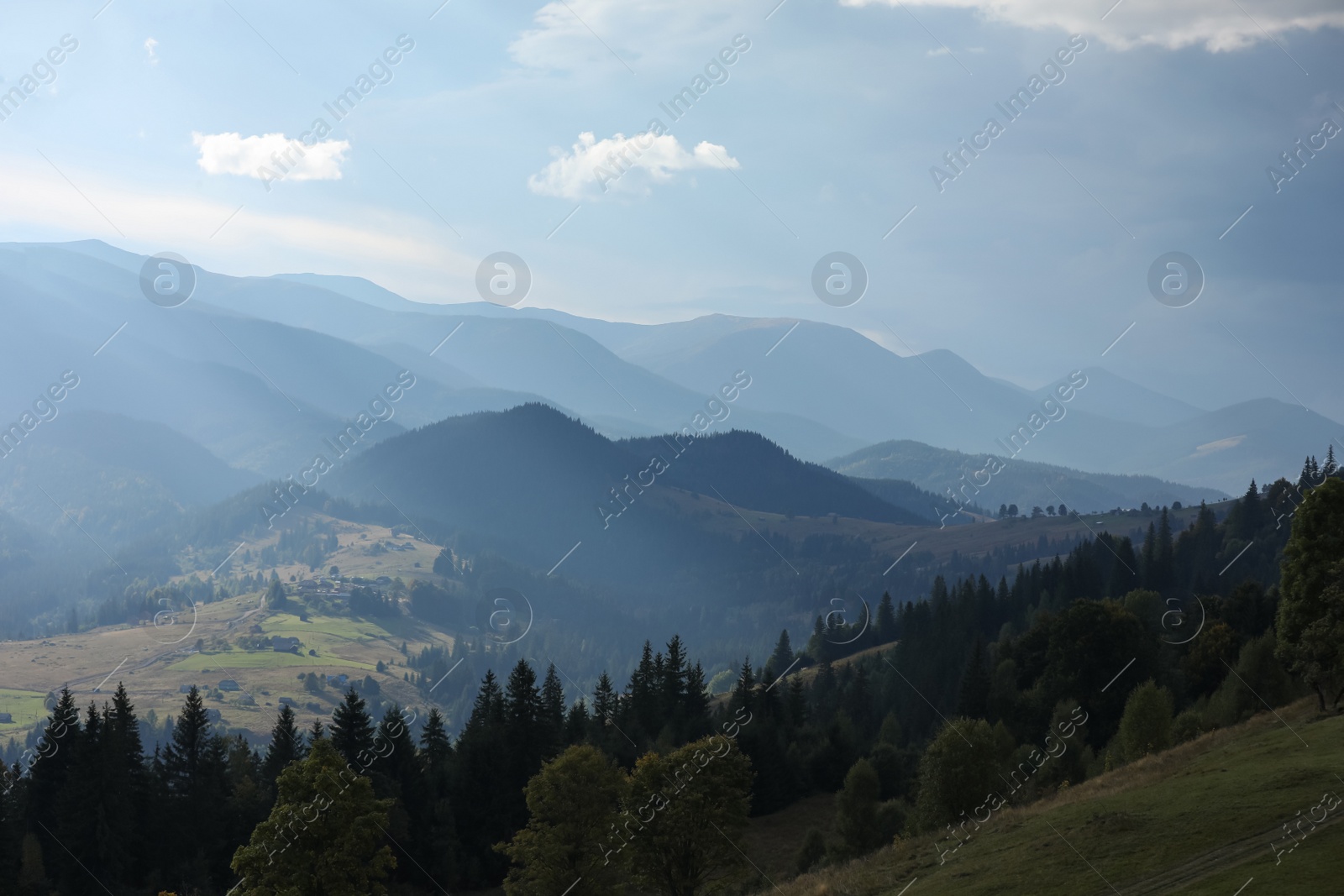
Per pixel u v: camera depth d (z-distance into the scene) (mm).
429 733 91250
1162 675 91062
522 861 54625
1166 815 36281
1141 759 55188
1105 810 39062
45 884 66875
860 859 50250
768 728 93125
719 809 51219
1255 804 34906
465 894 73188
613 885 53969
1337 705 50938
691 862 52000
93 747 71688
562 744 87688
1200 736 58844
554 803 53875
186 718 78000
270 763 81125
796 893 44625
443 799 79875
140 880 71438
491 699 97812
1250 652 71812
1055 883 32219
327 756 48969
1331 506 53656
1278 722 52344
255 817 75625
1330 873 27359
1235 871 29266
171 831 73375
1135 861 32406
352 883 47000
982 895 33219
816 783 95250
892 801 67625
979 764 53094
